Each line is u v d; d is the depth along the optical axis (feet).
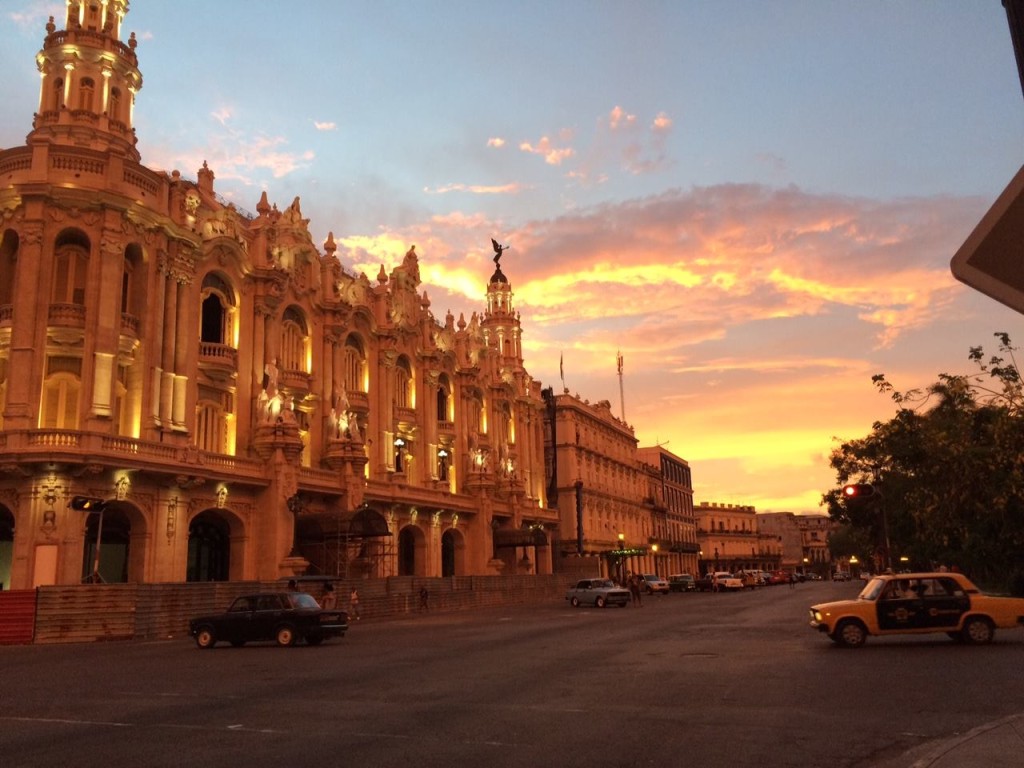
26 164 121.60
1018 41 13.23
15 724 37.86
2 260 123.13
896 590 68.54
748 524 522.88
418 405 205.26
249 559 139.13
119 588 97.81
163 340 130.62
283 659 67.56
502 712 39.52
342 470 162.30
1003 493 83.76
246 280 151.02
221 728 36.24
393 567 179.32
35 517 108.88
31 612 93.50
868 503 162.30
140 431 123.75
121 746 32.68
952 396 94.68
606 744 32.22
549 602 195.62
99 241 120.78
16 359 114.52
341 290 176.76
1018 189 10.21
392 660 64.95
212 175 153.69
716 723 36.24
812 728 35.01
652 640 79.15
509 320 276.41
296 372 157.38
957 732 33.99
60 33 137.08
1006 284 10.21
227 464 134.51
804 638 76.64
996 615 67.21
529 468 265.54
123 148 134.92
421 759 29.91
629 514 339.36
